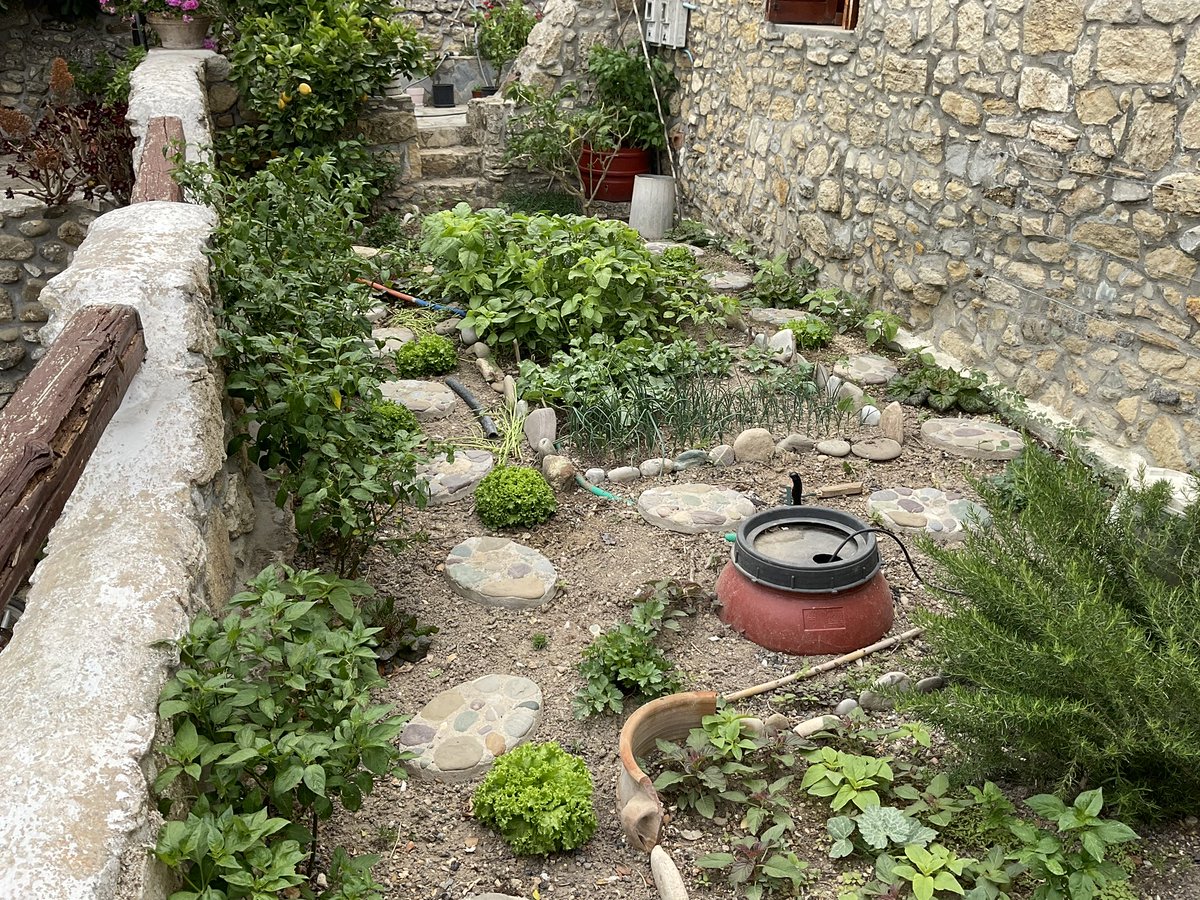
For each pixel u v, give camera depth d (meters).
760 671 3.43
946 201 5.69
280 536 3.82
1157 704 2.50
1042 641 2.72
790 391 5.28
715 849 2.73
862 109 6.37
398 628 3.55
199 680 2.18
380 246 8.13
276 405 3.43
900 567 4.03
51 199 7.24
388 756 2.36
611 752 3.10
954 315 5.77
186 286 3.12
